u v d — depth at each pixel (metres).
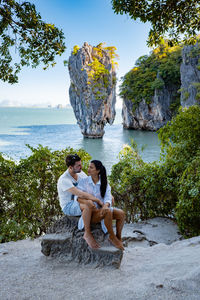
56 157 5.84
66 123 161.38
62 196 3.60
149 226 6.34
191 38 5.98
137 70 96.81
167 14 5.46
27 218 5.42
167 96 84.62
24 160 5.61
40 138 76.31
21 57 6.93
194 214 5.13
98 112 84.19
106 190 3.49
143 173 7.00
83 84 85.06
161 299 2.03
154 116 90.25
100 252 3.18
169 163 6.67
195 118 6.75
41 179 5.60
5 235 4.98
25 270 3.14
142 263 3.30
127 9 5.41
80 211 3.42
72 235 3.44
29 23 6.37
